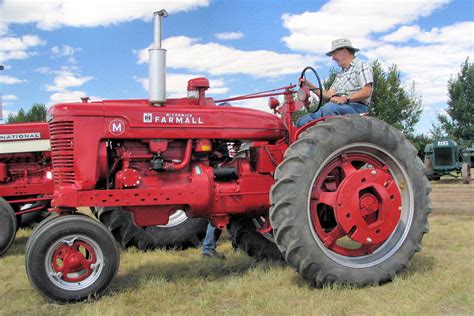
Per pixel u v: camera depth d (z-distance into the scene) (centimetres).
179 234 604
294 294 377
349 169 415
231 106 457
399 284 393
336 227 408
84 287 371
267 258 506
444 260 470
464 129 3688
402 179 426
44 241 361
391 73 2498
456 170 1633
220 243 634
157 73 417
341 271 390
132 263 517
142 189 399
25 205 762
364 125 410
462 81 3803
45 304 370
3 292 415
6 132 682
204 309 350
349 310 340
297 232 381
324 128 402
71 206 384
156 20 417
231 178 450
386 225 406
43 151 691
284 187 386
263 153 441
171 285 411
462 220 735
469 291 370
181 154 430
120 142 413
